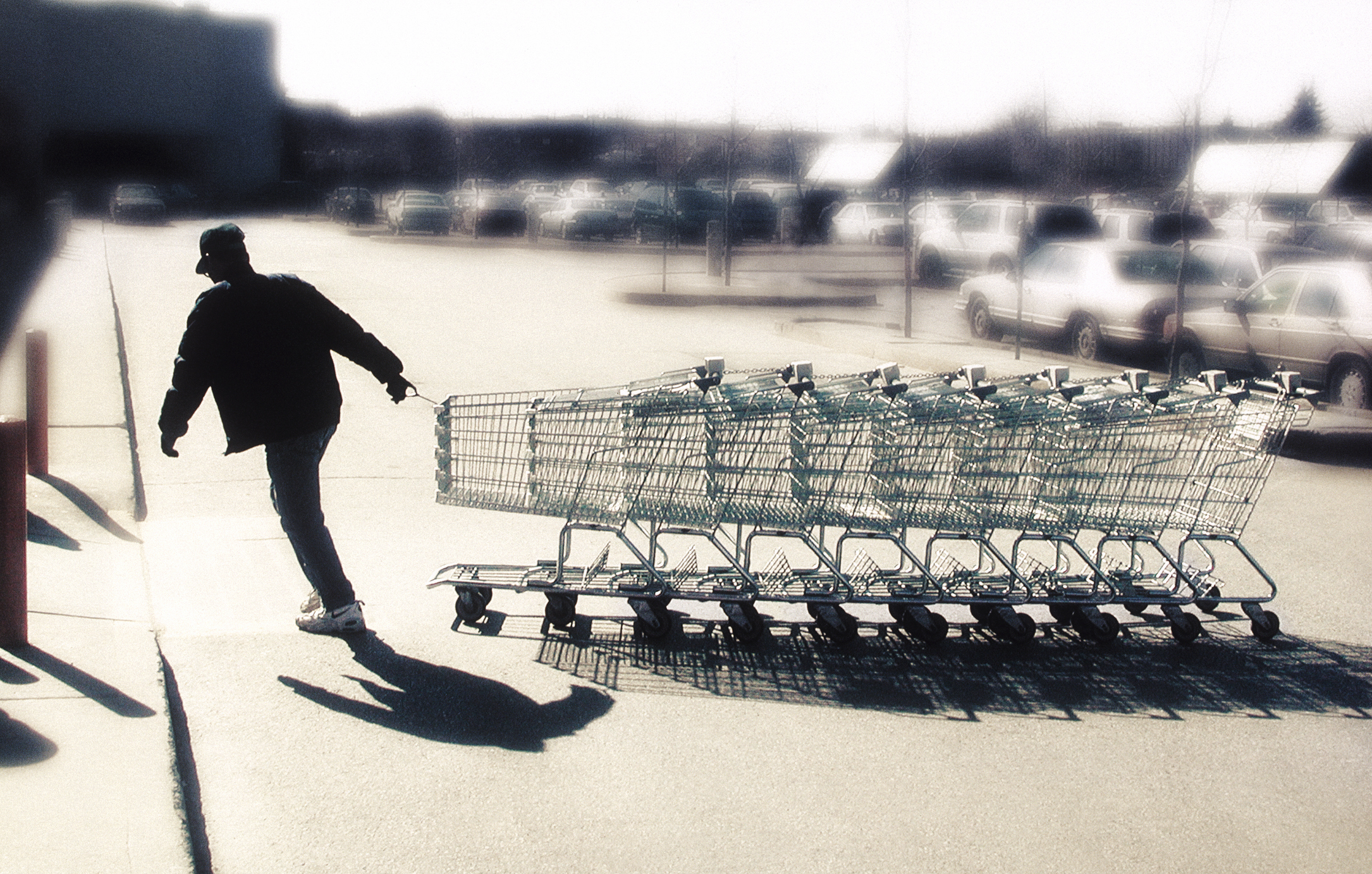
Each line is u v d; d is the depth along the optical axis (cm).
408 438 1137
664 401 624
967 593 663
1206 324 1523
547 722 532
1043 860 429
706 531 660
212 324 583
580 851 426
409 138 6812
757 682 591
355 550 784
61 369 1310
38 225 3934
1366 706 582
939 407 634
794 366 623
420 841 429
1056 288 1802
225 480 934
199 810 444
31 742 458
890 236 4050
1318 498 1031
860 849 433
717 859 424
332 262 3247
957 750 518
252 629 626
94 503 819
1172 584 721
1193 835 451
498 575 669
